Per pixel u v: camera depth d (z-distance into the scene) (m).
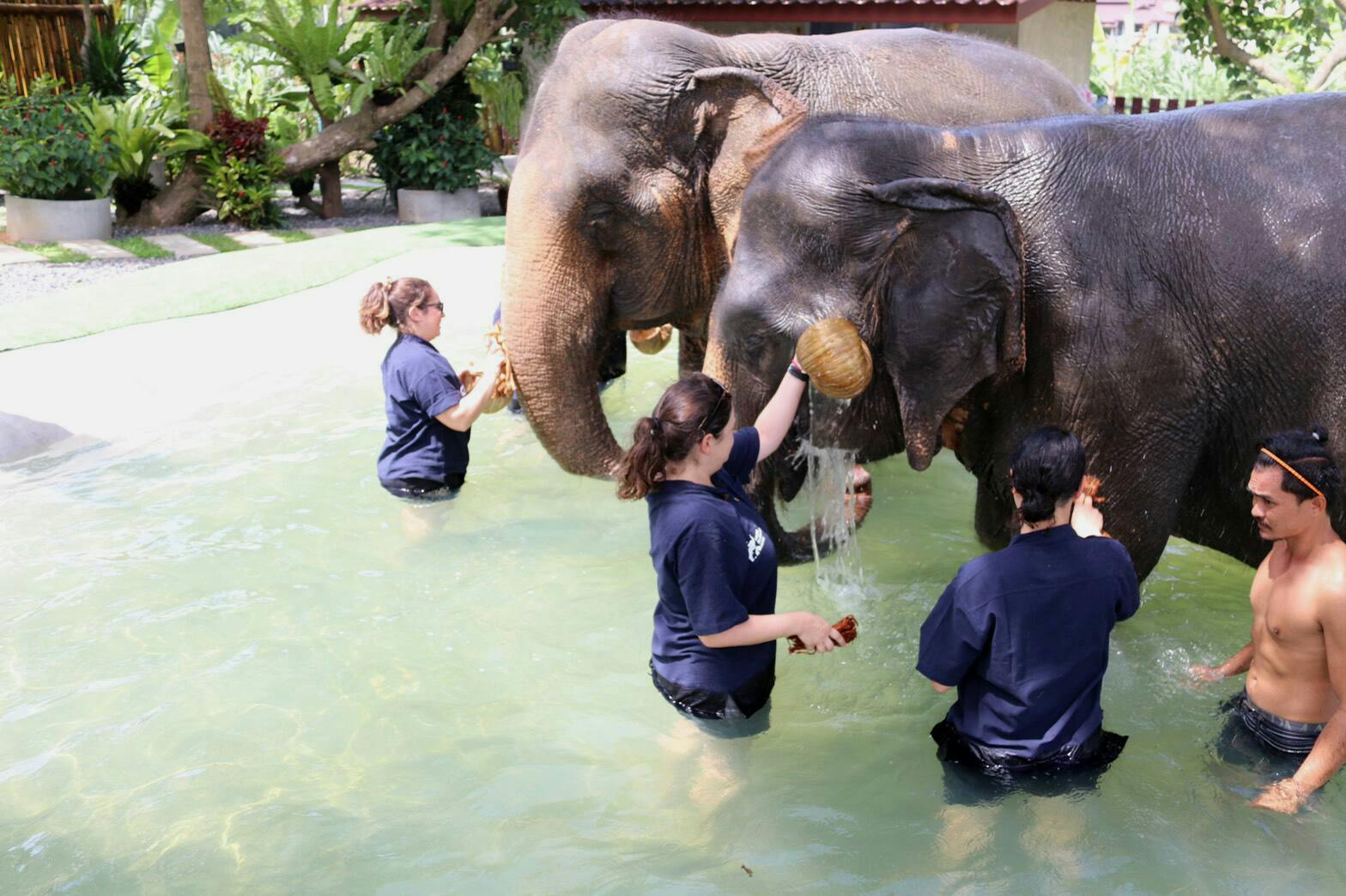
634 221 4.35
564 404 4.51
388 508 5.12
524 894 2.70
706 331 4.72
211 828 2.97
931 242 3.20
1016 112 4.59
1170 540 4.81
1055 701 2.90
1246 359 3.27
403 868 2.80
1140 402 3.27
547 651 3.88
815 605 4.15
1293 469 2.78
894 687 3.64
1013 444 3.45
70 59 16.30
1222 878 2.67
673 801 3.06
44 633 4.02
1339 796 2.96
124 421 6.40
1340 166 3.24
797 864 2.77
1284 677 2.97
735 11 13.46
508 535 4.82
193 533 4.86
